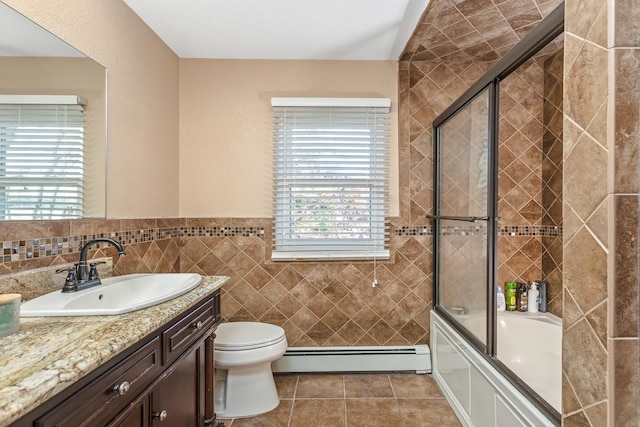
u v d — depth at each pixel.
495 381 1.59
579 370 0.96
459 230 2.16
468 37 2.29
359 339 2.64
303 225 2.62
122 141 1.87
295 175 2.62
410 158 2.65
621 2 0.84
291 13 2.03
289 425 1.96
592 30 0.91
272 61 2.63
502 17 2.04
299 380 2.47
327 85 2.64
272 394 2.14
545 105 2.64
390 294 2.64
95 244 1.65
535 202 2.67
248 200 2.62
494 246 1.74
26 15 1.28
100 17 1.68
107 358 0.86
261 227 2.62
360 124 2.63
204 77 2.61
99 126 1.67
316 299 2.63
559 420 1.20
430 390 2.35
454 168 2.24
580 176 0.96
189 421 1.45
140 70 2.05
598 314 0.89
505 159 2.67
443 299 2.46
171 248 2.46
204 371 1.62
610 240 0.85
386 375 2.55
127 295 1.58
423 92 2.65
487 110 1.78
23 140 1.27
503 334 2.49
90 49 1.61
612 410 0.85
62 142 1.45
